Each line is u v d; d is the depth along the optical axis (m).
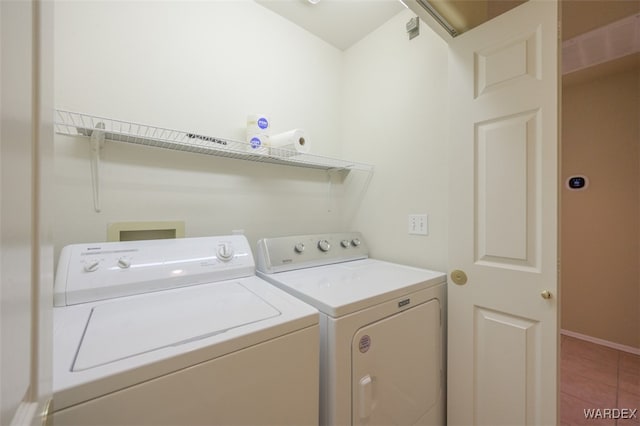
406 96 1.73
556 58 1.02
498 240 1.17
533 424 1.07
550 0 1.03
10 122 0.25
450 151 1.34
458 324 1.30
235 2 1.62
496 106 1.18
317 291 1.07
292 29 1.87
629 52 2.24
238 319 0.78
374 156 1.92
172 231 1.40
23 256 0.28
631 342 2.52
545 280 1.05
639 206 2.50
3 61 0.24
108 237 1.22
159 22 1.36
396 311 1.09
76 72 1.15
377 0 1.68
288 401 0.77
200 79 1.48
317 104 2.01
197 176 1.48
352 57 2.11
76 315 0.81
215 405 0.65
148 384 0.57
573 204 2.85
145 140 1.26
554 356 1.02
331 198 2.09
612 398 1.90
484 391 1.21
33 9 0.31
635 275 2.52
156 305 0.90
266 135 1.55
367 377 0.97
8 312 0.24
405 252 1.71
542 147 1.06
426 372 1.23
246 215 1.65
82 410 0.50
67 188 1.13
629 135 2.55
